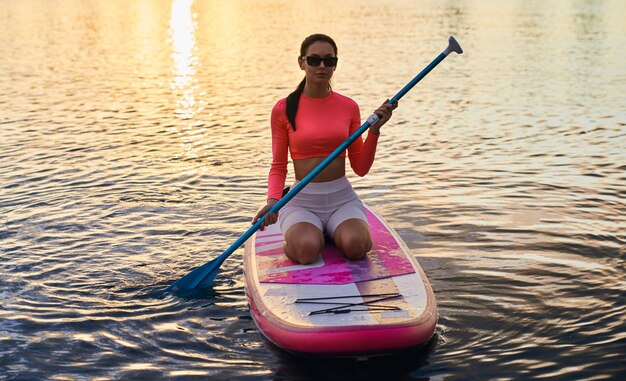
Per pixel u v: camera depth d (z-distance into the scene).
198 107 11.92
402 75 14.79
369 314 3.90
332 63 4.50
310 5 35.41
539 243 5.50
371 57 17.41
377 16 28.67
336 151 4.48
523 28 23.52
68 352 3.97
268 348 4.00
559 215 6.17
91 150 8.88
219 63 17.25
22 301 4.59
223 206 6.58
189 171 7.84
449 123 10.33
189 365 3.84
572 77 14.14
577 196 6.72
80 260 5.28
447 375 3.69
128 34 24.16
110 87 14.04
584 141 9.04
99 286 4.84
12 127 10.34
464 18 27.30
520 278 4.86
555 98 12.05
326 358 3.84
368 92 12.97
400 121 10.54
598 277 4.85
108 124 10.59
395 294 4.11
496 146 8.88
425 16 28.34
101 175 7.67
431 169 7.82
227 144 9.23
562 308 4.41
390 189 7.09
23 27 25.97
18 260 5.26
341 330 3.76
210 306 4.55
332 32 23.33
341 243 4.48
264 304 4.07
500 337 4.07
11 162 8.26
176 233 5.86
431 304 4.02
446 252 5.37
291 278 4.31
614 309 4.38
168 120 10.88
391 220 6.14
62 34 23.91
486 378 3.65
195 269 4.76
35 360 3.88
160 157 8.50
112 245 5.58
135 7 36.09
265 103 12.20
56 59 18.11
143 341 4.11
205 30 25.27
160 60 17.94
